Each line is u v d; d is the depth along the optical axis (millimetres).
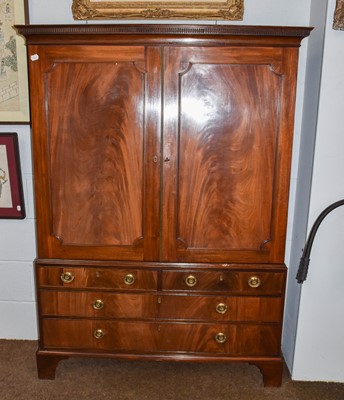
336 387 1998
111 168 1783
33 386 1965
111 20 2051
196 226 1821
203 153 1752
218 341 1909
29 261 2320
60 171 1795
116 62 1688
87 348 1951
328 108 1796
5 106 2133
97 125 1746
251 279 1840
